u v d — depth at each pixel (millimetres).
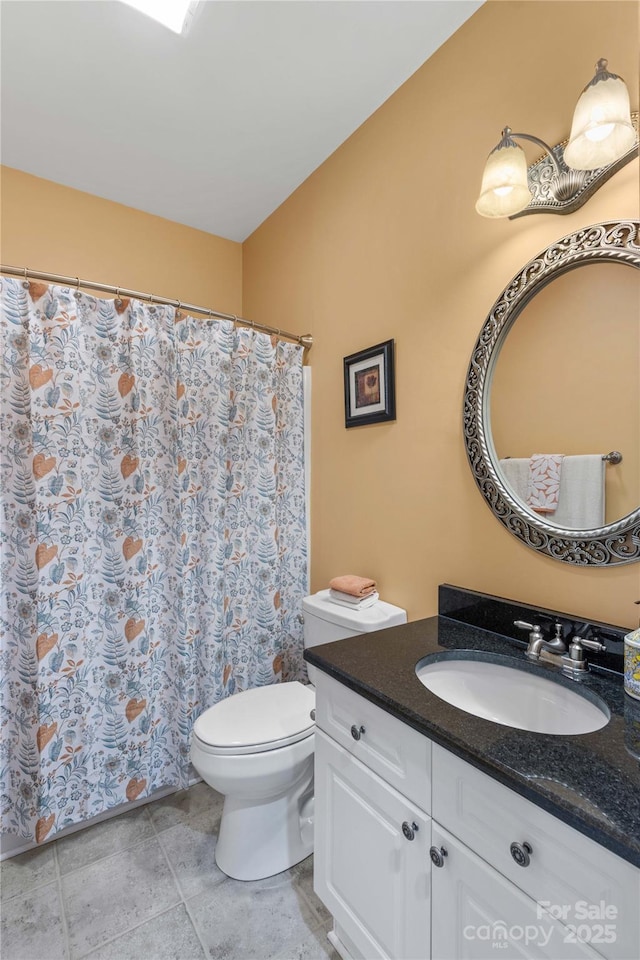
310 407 2137
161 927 1269
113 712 1646
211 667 1850
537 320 1194
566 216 1134
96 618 1620
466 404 1355
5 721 1522
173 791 1845
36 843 1545
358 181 1809
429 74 1498
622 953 575
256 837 1432
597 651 1046
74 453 1553
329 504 2020
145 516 1709
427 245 1512
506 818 717
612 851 563
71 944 1224
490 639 1231
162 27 1374
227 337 1890
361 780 1029
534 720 1049
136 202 2293
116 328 1645
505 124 1271
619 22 1029
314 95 1645
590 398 1086
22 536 1499
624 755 723
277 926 1272
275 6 1307
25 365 1487
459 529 1411
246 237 2660
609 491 1052
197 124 1781
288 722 1472
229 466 1922
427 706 878
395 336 1642
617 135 908
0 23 1349
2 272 1468
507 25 1262
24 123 1756
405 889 909
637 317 1005
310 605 1756
